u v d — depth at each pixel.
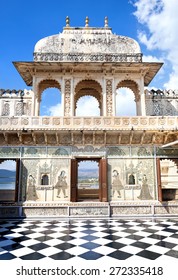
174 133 11.16
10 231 7.89
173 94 14.47
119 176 11.04
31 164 11.00
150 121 10.95
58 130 10.56
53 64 11.80
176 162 11.48
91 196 14.06
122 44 13.05
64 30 13.44
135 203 10.69
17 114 13.59
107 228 8.30
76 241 6.62
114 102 12.16
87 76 12.41
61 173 10.97
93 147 11.18
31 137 11.10
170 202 10.83
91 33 13.37
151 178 11.11
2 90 13.87
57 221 9.68
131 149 11.27
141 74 12.52
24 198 10.71
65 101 12.09
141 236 7.16
